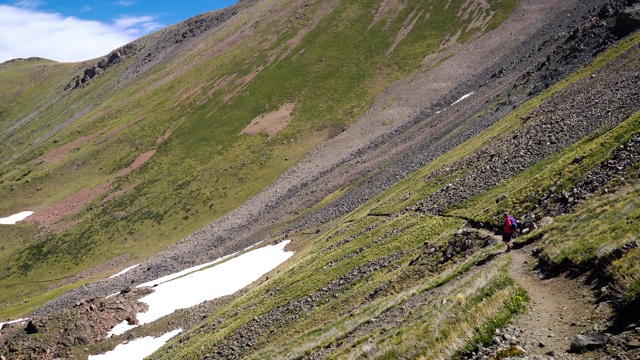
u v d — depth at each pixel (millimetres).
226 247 91875
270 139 140750
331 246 55812
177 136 155625
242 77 177750
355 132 131750
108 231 120750
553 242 20094
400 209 55312
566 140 43312
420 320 18578
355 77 159000
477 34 160750
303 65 172000
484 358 11383
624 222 17031
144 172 142250
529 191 33031
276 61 179750
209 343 43125
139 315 65562
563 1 155125
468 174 52094
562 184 29938
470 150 62719
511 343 11656
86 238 119812
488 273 20172
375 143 117062
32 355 57281
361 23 187375
